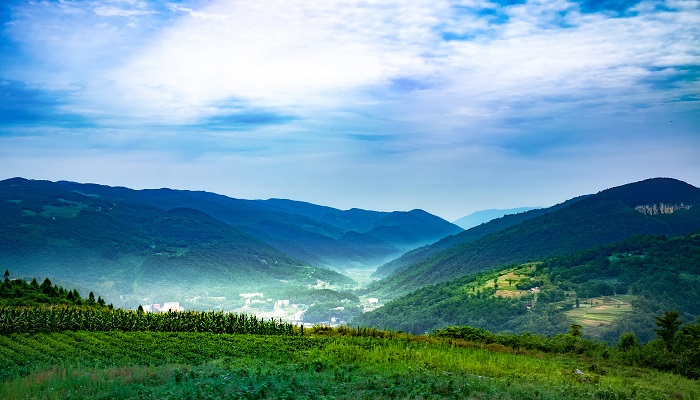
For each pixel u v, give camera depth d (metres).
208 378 38.56
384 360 51.50
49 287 122.62
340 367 46.97
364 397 33.69
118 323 90.25
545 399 35.44
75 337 79.50
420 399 33.41
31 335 78.62
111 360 59.97
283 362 53.09
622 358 65.38
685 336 66.06
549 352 73.44
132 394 34.16
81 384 36.81
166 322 91.88
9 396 33.88
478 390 36.75
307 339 76.88
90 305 118.00
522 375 45.38
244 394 33.31
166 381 38.56
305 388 36.00
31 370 45.16
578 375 47.56
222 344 73.62
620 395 38.97
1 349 67.44
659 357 61.47
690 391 43.88
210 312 98.00
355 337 80.25
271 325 93.19
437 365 49.06
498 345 74.44
